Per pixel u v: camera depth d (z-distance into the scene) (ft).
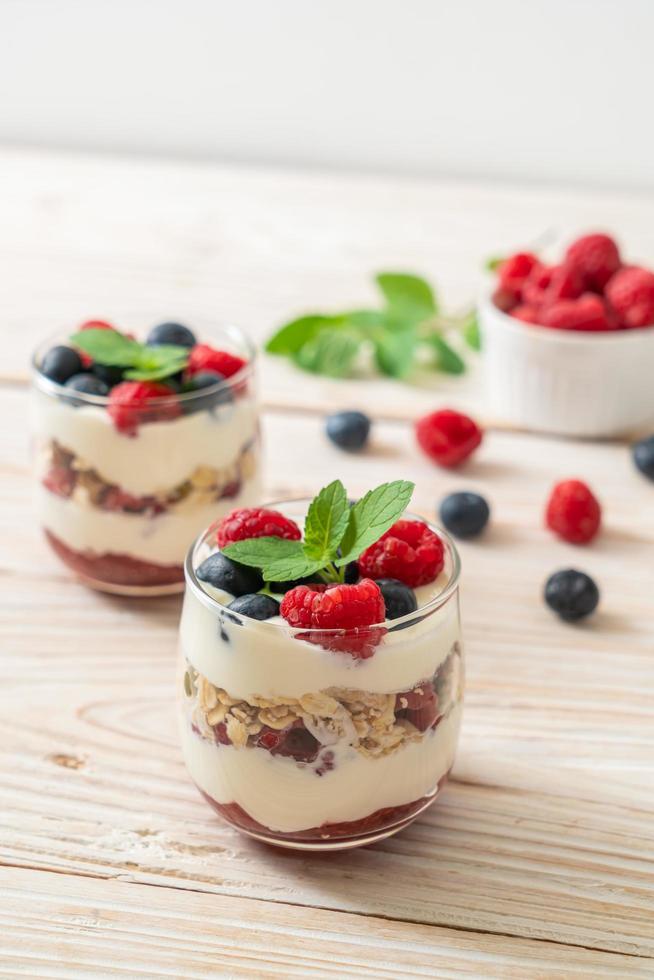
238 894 2.11
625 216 3.51
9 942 2.07
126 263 3.30
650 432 2.84
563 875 2.14
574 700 2.34
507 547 2.59
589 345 2.73
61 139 4.26
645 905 2.11
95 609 2.46
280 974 2.04
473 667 2.38
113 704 2.32
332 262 3.32
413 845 2.17
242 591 2.11
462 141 4.08
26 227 3.44
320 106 4.10
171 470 2.38
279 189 3.67
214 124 4.17
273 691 2.04
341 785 2.07
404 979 2.04
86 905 2.10
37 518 2.49
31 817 2.19
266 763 2.07
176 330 2.48
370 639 2.03
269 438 2.80
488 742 2.28
